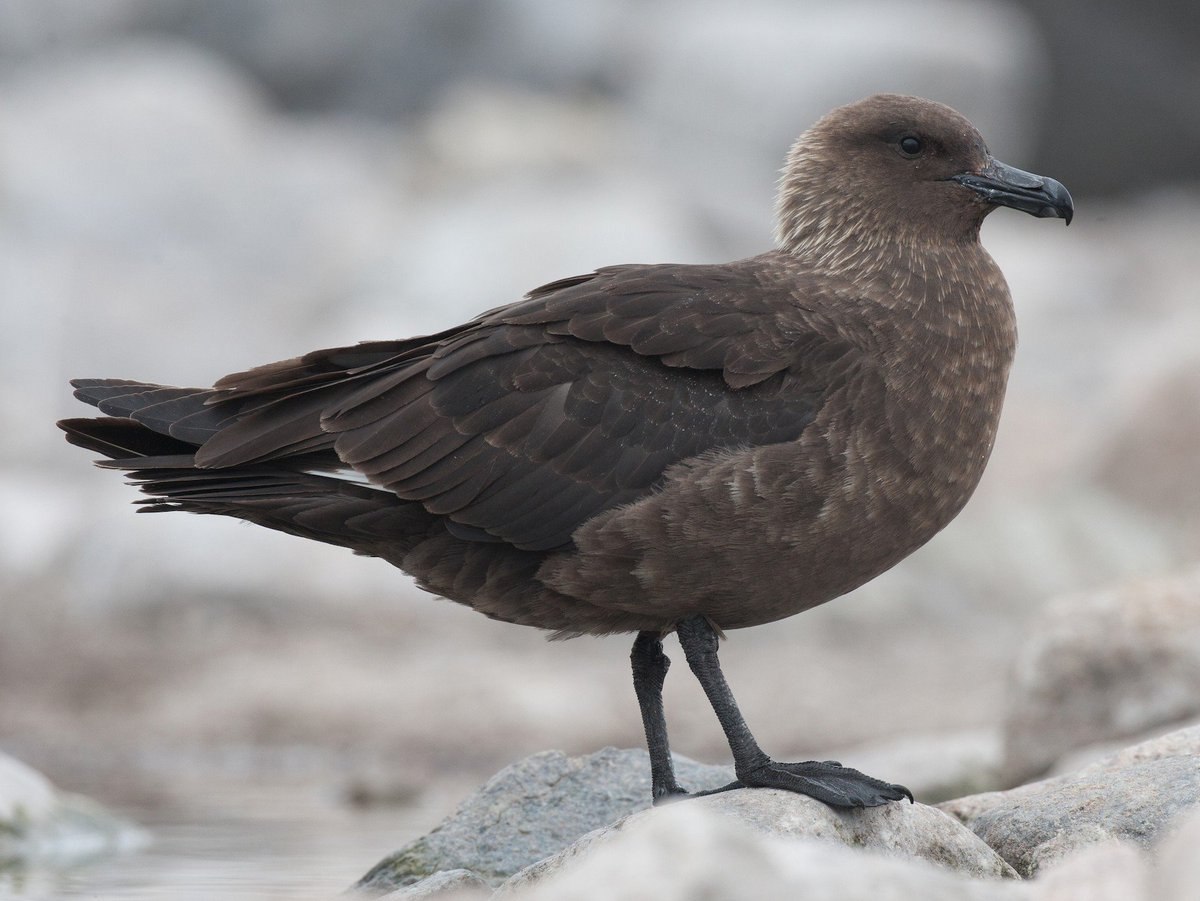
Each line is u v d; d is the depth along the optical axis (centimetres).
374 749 1584
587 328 837
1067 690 1202
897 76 3431
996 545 2072
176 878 1014
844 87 3409
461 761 1557
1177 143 4175
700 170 3397
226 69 3691
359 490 848
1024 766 1209
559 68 3703
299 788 1414
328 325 2703
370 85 3694
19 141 3022
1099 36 4116
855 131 918
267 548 2012
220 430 856
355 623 1950
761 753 822
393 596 2011
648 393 830
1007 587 2030
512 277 2608
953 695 1706
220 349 2742
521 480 828
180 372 2695
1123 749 921
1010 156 3584
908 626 1980
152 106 3133
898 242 894
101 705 1731
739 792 802
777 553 818
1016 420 2511
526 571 845
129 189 3003
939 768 1228
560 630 877
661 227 2716
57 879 1011
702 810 613
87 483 2373
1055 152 4203
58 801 1147
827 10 3600
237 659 1831
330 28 3688
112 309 2741
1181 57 4144
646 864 554
